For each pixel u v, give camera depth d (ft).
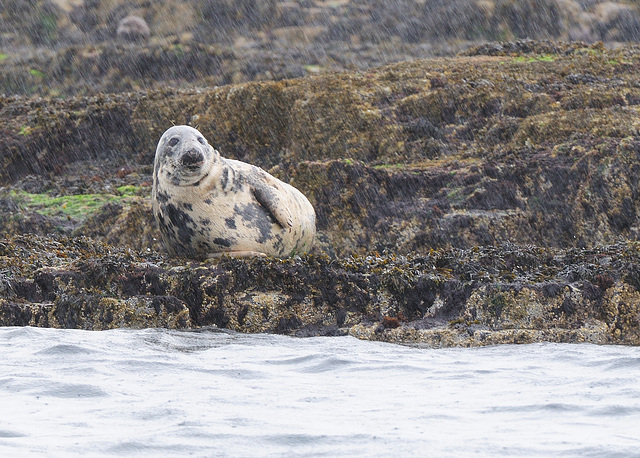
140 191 223.30
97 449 55.52
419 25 536.01
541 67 269.23
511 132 226.38
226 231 127.13
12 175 255.09
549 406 67.41
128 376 81.05
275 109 247.91
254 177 132.16
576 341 111.55
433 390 75.66
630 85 242.17
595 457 52.65
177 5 593.01
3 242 140.05
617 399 69.31
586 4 549.95
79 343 95.25
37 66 459.73
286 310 117.60
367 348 100.12
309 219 142.00
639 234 180.14
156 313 115.44
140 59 436.35
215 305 118.11
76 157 260.21
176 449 55.47
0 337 100.53
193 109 258.98
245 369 85.10
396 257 129.29
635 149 186.29
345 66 434.30
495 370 85.20
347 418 64.03
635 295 115.96
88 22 596.70
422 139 231.30
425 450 54.85
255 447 55.98
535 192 186.39
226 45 541.34
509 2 532.32
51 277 119.44
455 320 113.09
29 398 71.51
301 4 581.53
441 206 186.60
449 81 253.85
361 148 232.53
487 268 124.26
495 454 53.83
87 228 189.57
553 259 133.39
